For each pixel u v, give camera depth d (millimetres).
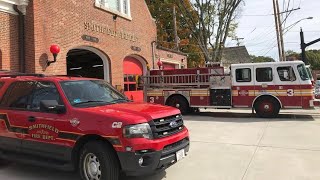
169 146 5836
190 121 14477
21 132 6582
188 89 16891
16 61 13297
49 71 14219
